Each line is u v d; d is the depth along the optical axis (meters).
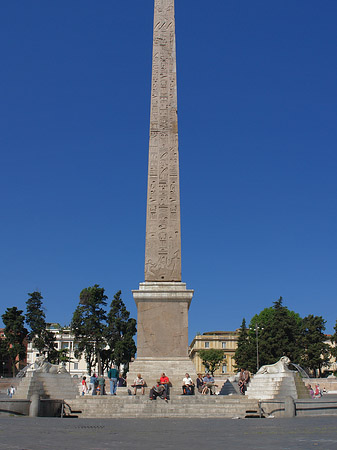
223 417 20.72
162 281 26.45
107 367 74.06
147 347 25.69
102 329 71.88
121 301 75.19
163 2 30.56
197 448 8.46
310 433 11.22
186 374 24.47
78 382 44.50
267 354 72.62
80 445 9.00
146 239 26.78
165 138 27.98
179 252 26.72
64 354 80.75
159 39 29.83
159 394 23.17
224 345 127.06
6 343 71.00
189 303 26.30
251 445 8.84
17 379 48.88
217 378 61.84
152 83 28.98
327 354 75.12
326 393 47.22
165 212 27.08
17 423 15.01
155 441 9.89
